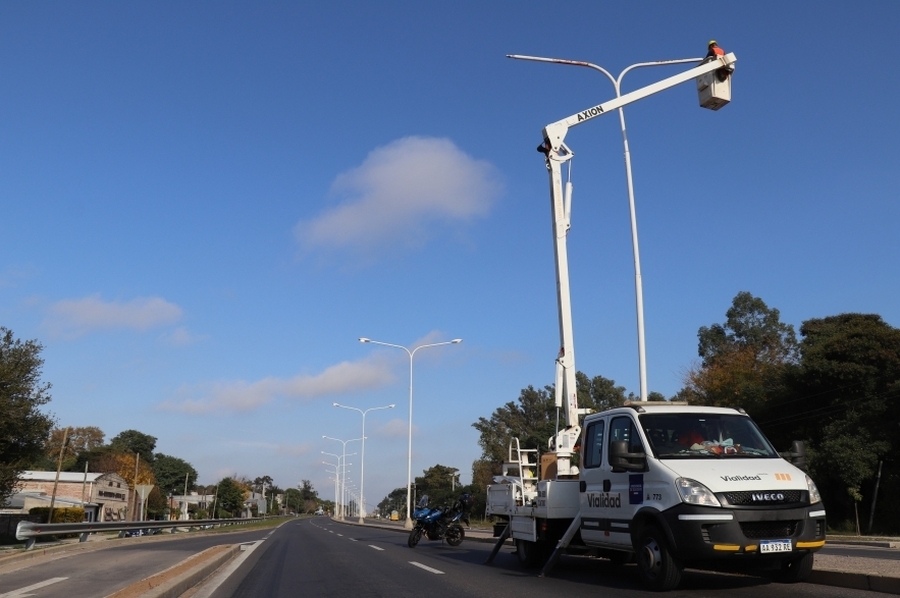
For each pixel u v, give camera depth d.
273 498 178.00
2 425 26.80
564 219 12.98
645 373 18.12
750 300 57.09
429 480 107.06
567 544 11.52
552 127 13.26
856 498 33.50
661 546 8.97
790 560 8.97
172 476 118.94
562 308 12.66
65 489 58.69
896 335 35.06
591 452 11.16
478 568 13.77
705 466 9.02
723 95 14.38
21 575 13.40
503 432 77.75
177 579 10.39
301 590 10.93
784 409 39.31
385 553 18.75
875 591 8.42
